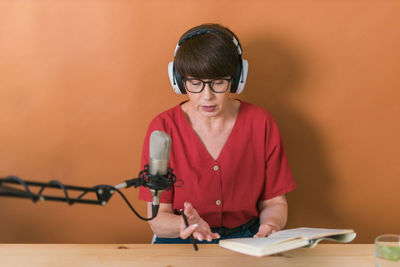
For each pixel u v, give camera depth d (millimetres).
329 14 1887
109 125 1966
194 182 1604
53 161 1979
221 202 1616
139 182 929
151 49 1909
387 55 1916
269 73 1935
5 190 731
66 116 1948
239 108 1671
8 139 1957
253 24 1896
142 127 1972
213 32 1403
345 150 2002
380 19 1887
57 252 1248
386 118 1970
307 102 1962
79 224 2033
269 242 1065
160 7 1880
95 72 1920
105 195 876
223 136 1648
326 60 1922
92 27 1884
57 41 1889
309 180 2031
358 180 2025
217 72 1364
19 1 1853
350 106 1961
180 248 1280
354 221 2061
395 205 2039
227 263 1186
